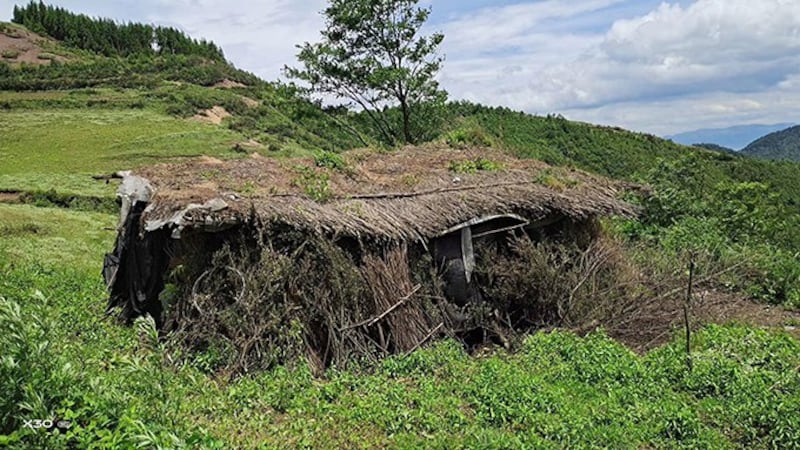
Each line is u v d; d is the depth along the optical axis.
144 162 51.53
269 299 8.59
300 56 24.81
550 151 36.16
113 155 53.25
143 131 61.72
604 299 10.92
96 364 7.02
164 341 8.83
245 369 8.14
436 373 8.55
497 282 10.95
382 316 9.30
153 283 10.14
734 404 7.48
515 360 9.14
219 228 8.71
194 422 6.42
